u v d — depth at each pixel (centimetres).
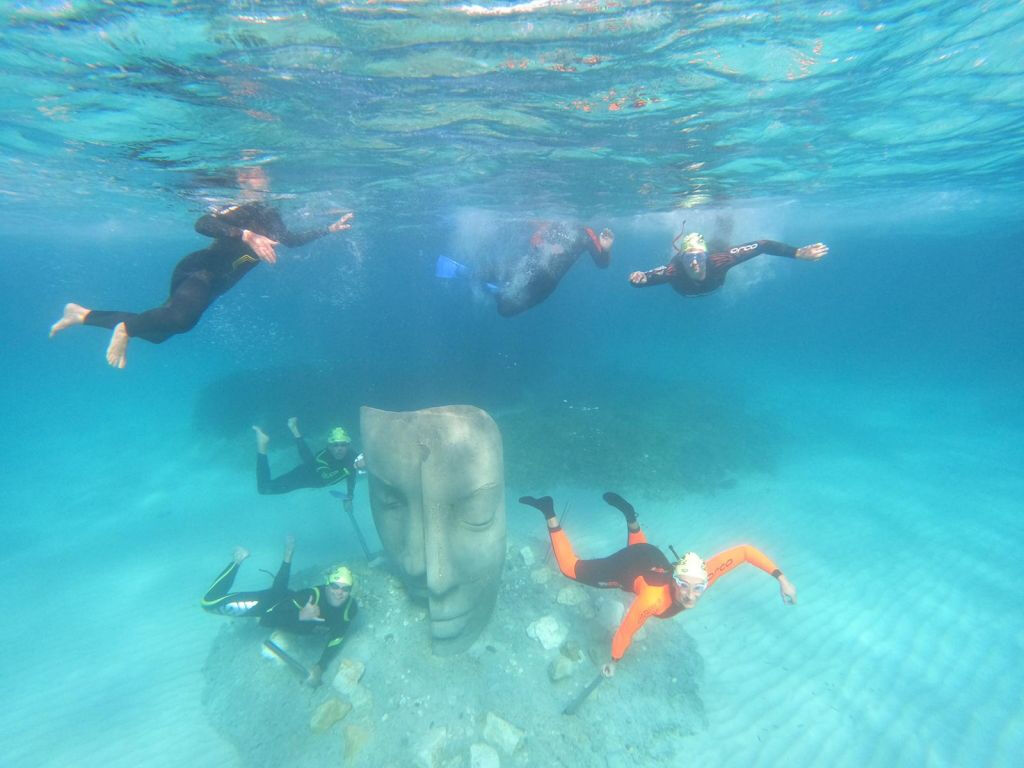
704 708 388
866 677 415
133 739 380
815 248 394
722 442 864
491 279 595
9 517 752
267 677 402
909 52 433
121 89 436
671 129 599
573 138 626
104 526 712
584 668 393
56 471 924
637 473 755
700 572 311
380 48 384
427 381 1189
